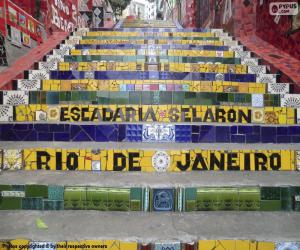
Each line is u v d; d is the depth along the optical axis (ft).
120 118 9.98
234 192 6.81
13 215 6.54
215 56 16.69
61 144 8.67
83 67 14.37
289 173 7.91
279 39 17.26
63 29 24.67
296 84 12.22
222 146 8.59
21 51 15.46
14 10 14.65
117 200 6.77
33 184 6.83
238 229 6.02
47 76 13.10
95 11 44.19
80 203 6.79
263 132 9.14
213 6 29.48
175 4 60.08
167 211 6.78
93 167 8.08
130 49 16.79
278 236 5.76
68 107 9.93
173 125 9.14
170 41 19.17
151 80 12.26
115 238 5.65
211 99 11.12
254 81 13.44
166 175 7.70
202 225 6.16
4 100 10.84
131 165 8.08
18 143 8.73
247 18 21.13
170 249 5.57
